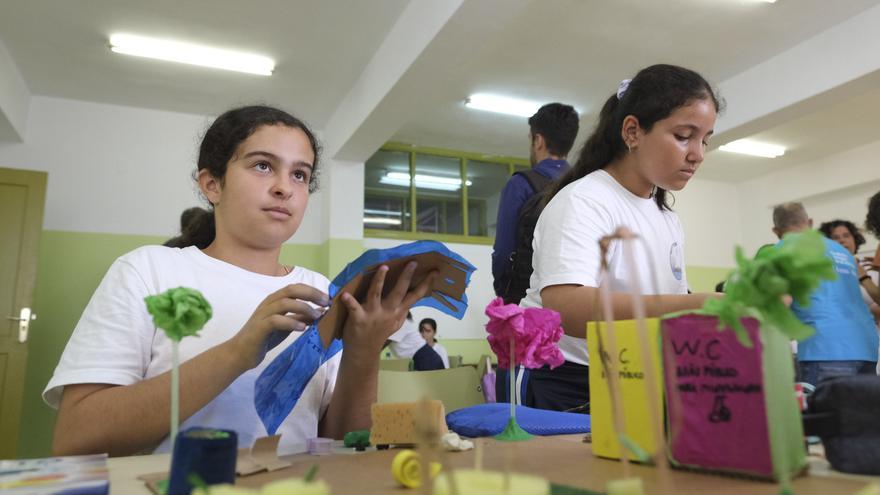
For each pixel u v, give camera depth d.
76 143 3.98
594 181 1.08
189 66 3.63
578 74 3.78
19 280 3.40
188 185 4.18
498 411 0.88
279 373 0.73
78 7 3.03
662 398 0.52
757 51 3.54
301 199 0.94
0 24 3.15
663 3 3.06
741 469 0.46
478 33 2.70
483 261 5.03
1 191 3.45
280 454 0.68
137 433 0.69
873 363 1.80
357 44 3.43
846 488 0.43
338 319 0.77
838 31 3.26
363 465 0.58
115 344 0.76
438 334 4.69
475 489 0.32
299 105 4.22
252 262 0.95
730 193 6.00
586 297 0.90
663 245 1.12
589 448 0.64
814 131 4.73
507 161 5.31
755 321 0.46
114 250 3.96
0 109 3.41
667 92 0.99
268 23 3.21
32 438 3.66
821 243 0.37
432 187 5.03
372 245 4.66
